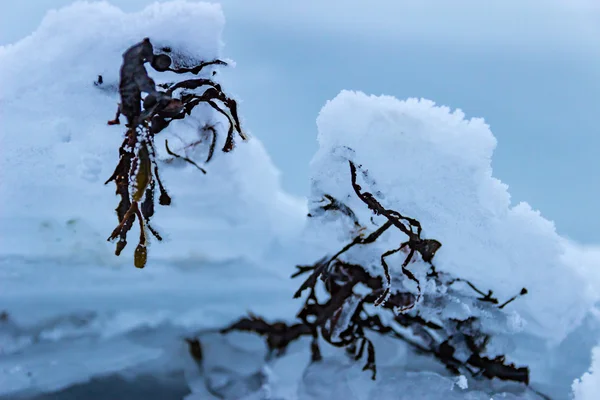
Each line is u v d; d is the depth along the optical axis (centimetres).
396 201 115
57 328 123
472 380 122
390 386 121
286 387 122
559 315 120
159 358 123
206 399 120
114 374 121
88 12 116
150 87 111
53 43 116
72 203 122
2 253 123
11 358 121
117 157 119
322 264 120
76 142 118
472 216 116
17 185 120
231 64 115
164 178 125
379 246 118
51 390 119
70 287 125
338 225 119
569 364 122
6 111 117
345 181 116
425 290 118
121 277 127
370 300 120
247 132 117
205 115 117
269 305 129
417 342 125
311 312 122
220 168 127
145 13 115
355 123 114
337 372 123
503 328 119
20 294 124
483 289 119
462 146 114
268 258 132
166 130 117
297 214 135
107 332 124
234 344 126
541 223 118
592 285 124
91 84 116
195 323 126
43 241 124
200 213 129
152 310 126
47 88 116
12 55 117
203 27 114
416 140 114
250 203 131
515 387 121
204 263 130
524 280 118
